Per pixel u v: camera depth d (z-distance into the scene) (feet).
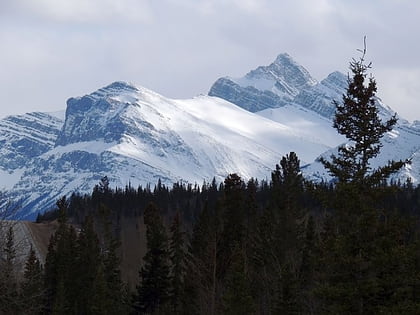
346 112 224.33
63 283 553.23
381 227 208.74
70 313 554.46
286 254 417.08
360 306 207.31
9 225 228.84
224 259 417.28
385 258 201.87
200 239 496.64
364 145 222.28
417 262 208.95
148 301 583.17
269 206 482.69
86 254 605.73
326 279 219.41
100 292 514.27
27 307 240.32
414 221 215.92
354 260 204.95
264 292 422.00
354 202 209.56
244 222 544.21
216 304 376.68
